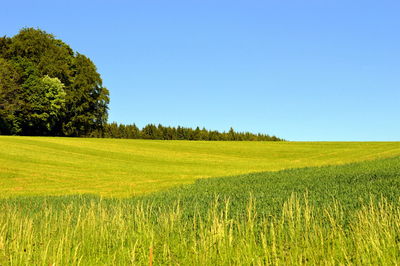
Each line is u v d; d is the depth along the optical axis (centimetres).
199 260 809
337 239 887
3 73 5709
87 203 1758
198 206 1459
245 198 1664
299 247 817
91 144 5341
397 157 3950
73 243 934
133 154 4903
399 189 1627
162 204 1600
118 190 2644
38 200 1952
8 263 821
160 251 873
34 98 6022
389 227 884
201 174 3597
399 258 738
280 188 2073
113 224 1056
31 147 4444
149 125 10819
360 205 1286
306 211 980
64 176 3212
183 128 11156
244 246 837
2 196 2297
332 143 6994
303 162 4722
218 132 11569
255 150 6112
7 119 5838
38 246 896
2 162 3491
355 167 3175
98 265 830
